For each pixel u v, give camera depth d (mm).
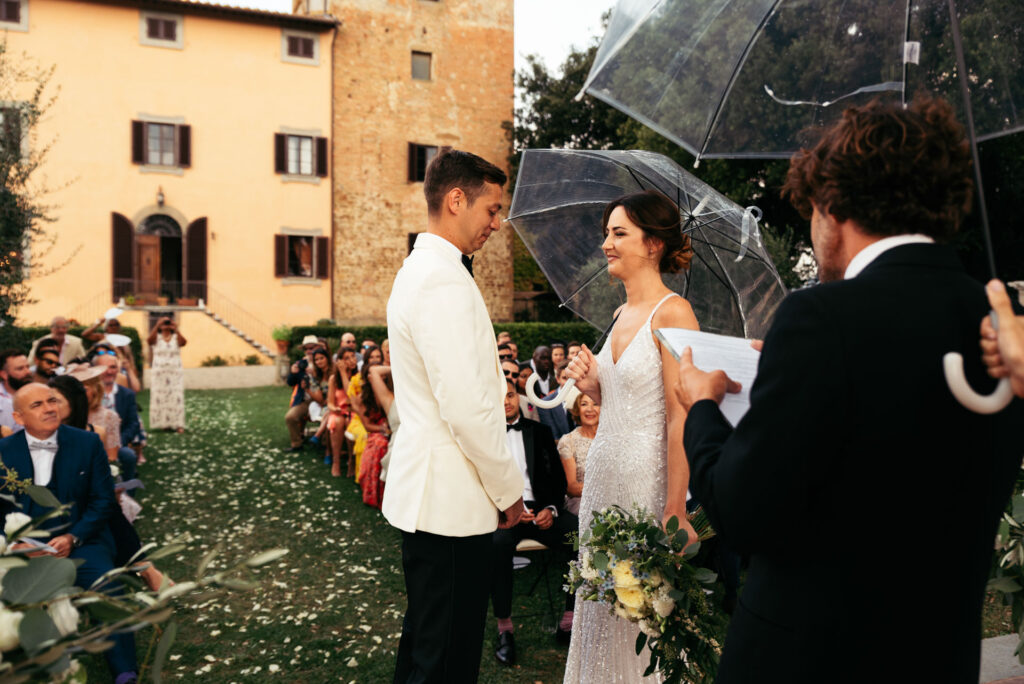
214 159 20953
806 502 994
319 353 8914
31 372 5262
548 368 6508
